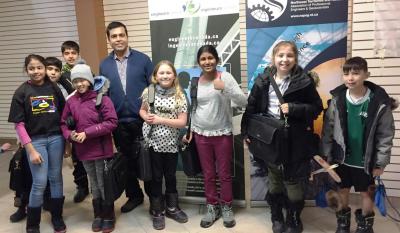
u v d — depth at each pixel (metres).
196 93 2.74
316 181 2.96
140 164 2.76
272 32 2.85
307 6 2.76
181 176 3.24
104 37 4.37
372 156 2.30
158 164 2.83
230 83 2.61
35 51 5.14
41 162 2.68
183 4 2.95
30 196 2.74
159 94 2.77
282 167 2.49
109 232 2.83
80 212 3.24
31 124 2.65
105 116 2.69
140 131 2.96
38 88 2.67
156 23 3.05
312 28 2.78
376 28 2.87
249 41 2.91
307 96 2.41
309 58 2.83
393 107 2.32
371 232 2.51
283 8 2.79
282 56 2.37
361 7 2.88
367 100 2.30
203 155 2.80
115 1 4.21
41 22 4.99
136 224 2.95
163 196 3.08
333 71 2.81
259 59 2.91
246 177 3.69
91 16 4.21
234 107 2.91
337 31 2.76
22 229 2.96
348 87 2.32
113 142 3.06
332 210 3.00
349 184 2.52
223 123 2.72
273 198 2.71
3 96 5.51
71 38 4.88
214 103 2.67
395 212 2.91
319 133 2.90
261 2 2.82
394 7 2.80
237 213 3.05
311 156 2.46
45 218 3.15
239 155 3.05
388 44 2.86
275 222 2.70
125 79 2.92
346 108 2.37
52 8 4.88
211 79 2.70
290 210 2.64
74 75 2.64
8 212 3.28
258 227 2.79
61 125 2.76
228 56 2.94
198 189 3.22
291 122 2.39
